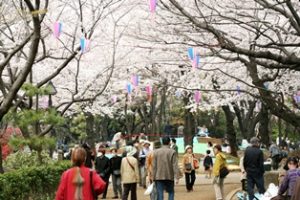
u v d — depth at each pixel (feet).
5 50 48.80
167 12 41.91
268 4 35.29
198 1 38.78
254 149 41.60
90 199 22.75
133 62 67.62
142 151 62.59
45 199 41.11
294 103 57.88
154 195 40.06
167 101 153.89
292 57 34.60
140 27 47.09
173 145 67.31
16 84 35.78
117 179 53.52
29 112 43.70
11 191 34.91
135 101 127.24
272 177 50.21
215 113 169.78
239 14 37.93
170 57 52.95
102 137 160.66
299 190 11.89
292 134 133.59
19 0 42.98
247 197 43.68
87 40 43.14
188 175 58.95
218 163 46.60
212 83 68.95
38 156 47.80
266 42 44.01
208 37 41.98
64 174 23.11
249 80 59.57
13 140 43.60
